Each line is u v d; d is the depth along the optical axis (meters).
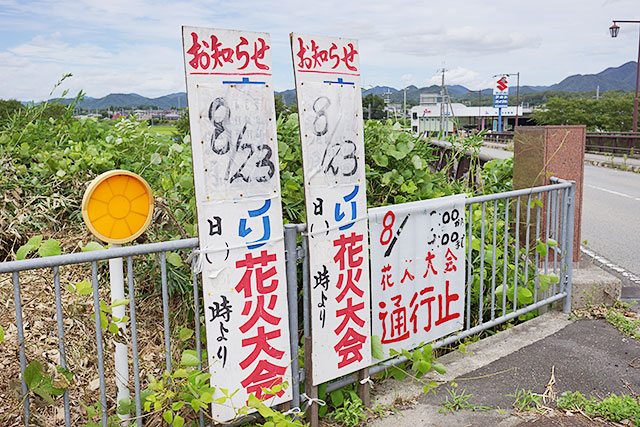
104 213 2.30
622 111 53.44
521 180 5.15
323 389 3.03
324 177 2.79
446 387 3.40
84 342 3.13
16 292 2.10
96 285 2.28
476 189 5.75
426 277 3.46
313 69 2.71
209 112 2.39
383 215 3.11
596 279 4.70
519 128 5.16
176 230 3.68
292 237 2.73
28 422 2.28
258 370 2.67
